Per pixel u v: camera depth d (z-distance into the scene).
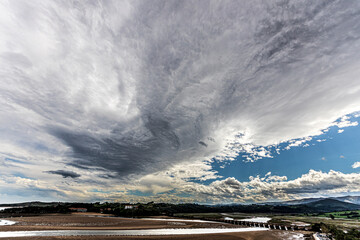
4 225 61.25
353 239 41.16
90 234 48.00
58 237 43.03
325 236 50.59
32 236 43.75
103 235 47.09
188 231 58.03
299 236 52.16
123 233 51.09
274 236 52.06
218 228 68.25
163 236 48.12
